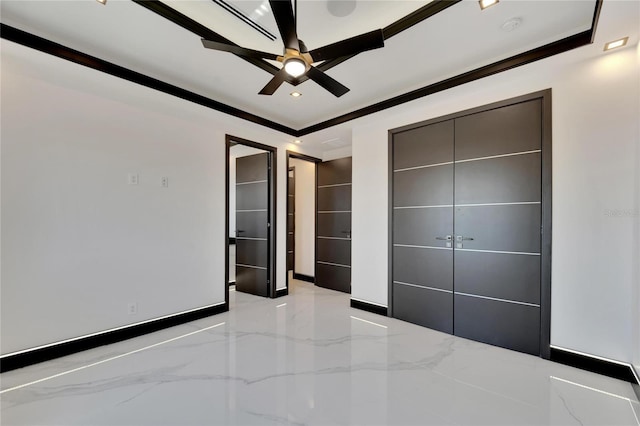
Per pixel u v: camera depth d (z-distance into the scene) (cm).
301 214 595
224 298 387
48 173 252
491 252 286
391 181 363
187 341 289
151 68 265
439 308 321
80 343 266
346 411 185
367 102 344
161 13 196
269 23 216
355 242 400
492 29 213
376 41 172
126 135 302
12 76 237
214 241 378
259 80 290
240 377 223
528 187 264
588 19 203
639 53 208
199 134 366
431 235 328
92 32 215
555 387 211
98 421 173
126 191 300
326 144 484
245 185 494
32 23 205
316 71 207
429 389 209
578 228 237
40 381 216
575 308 238
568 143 242
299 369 236
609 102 225
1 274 229
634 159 215
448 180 316
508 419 178
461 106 305
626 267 218
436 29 212
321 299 447
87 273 272
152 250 319
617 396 199
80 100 272
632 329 215
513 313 272
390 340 294
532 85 260
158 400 194
